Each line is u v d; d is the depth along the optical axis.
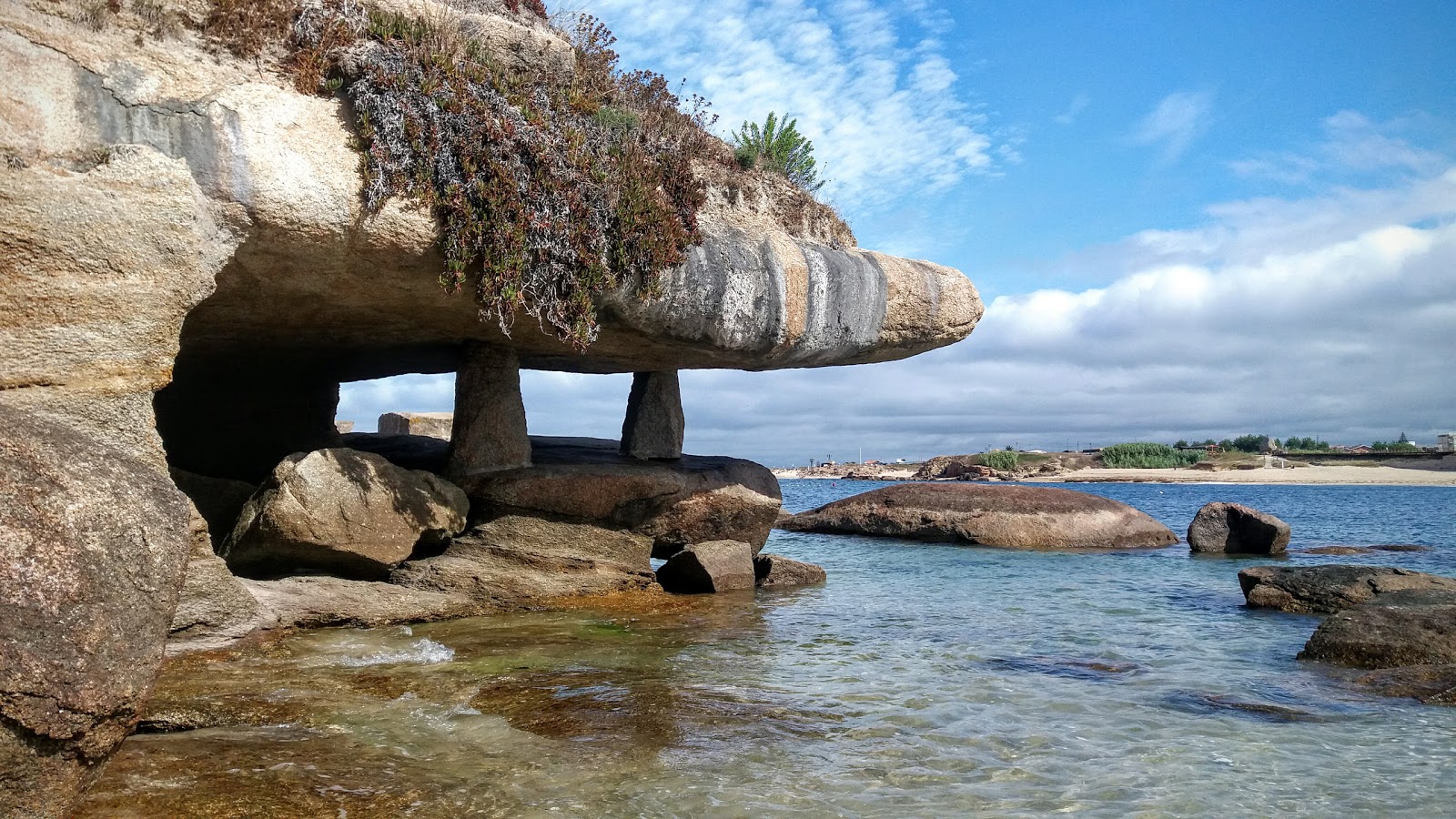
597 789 5.81
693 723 7.24
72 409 7.39
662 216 11.55
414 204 9.52
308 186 8.87
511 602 12.35
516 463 13.82
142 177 7.72
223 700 7.07
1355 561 21.61
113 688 4.13
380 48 9.54
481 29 10.72
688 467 15.70
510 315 10.49
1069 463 106.81
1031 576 18.23
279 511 10.77
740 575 15.12
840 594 15.21
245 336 12.30
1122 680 9.25
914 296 15.18
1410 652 9.73
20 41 7.52
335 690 7.62
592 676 8.62
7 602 3.87
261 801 5.20
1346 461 105.69
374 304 10.90
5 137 7.34
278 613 9.87
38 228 7.23
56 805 4.12
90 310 7.48
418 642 9.79
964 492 27.05
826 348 14.30
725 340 13.02
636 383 16.62
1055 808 5.78
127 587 4.27
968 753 6.82
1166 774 6.45
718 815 5.48
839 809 5.66
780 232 13.91
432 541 12.40
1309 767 6.62
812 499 68.00
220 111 8.50
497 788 5.71
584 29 12.88
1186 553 23.31
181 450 15.27
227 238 8.67
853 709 7.90
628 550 14.16
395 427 24.31
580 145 10.95
